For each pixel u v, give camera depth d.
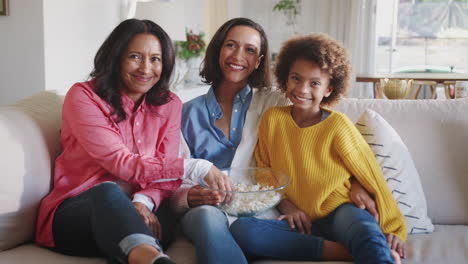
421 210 1.67
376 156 1.70
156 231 1.48
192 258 1.41
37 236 1.46
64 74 3.71
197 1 6.27
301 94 1.68
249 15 7.20
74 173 1.53
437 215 1.78
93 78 1.60
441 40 6.76
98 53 1.57
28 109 1.62
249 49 1.81
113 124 1.53
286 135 1.72
